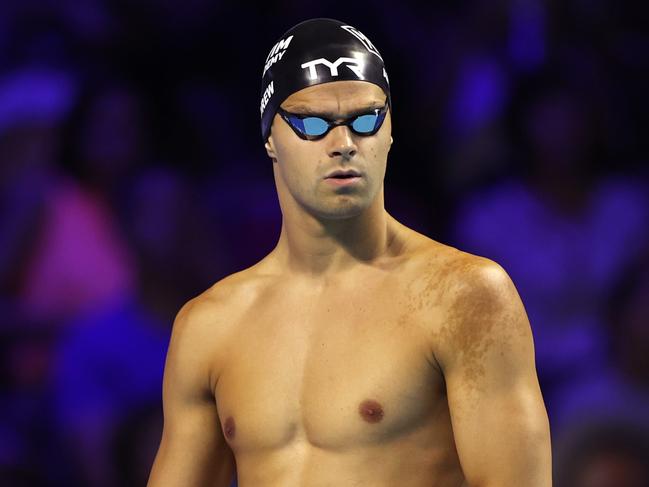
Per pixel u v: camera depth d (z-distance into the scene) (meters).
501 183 24.89
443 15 27.45
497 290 9.61
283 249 10.71
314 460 9.75
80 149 24.55
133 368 22.58
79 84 25.47
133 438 22.08
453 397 9.48
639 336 22.17
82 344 22.61
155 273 23.88
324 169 9.81
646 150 24.95
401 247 10.35
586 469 21.41
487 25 26.17
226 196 26.38
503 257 24.22
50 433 22.05
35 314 22.98
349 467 9.60
